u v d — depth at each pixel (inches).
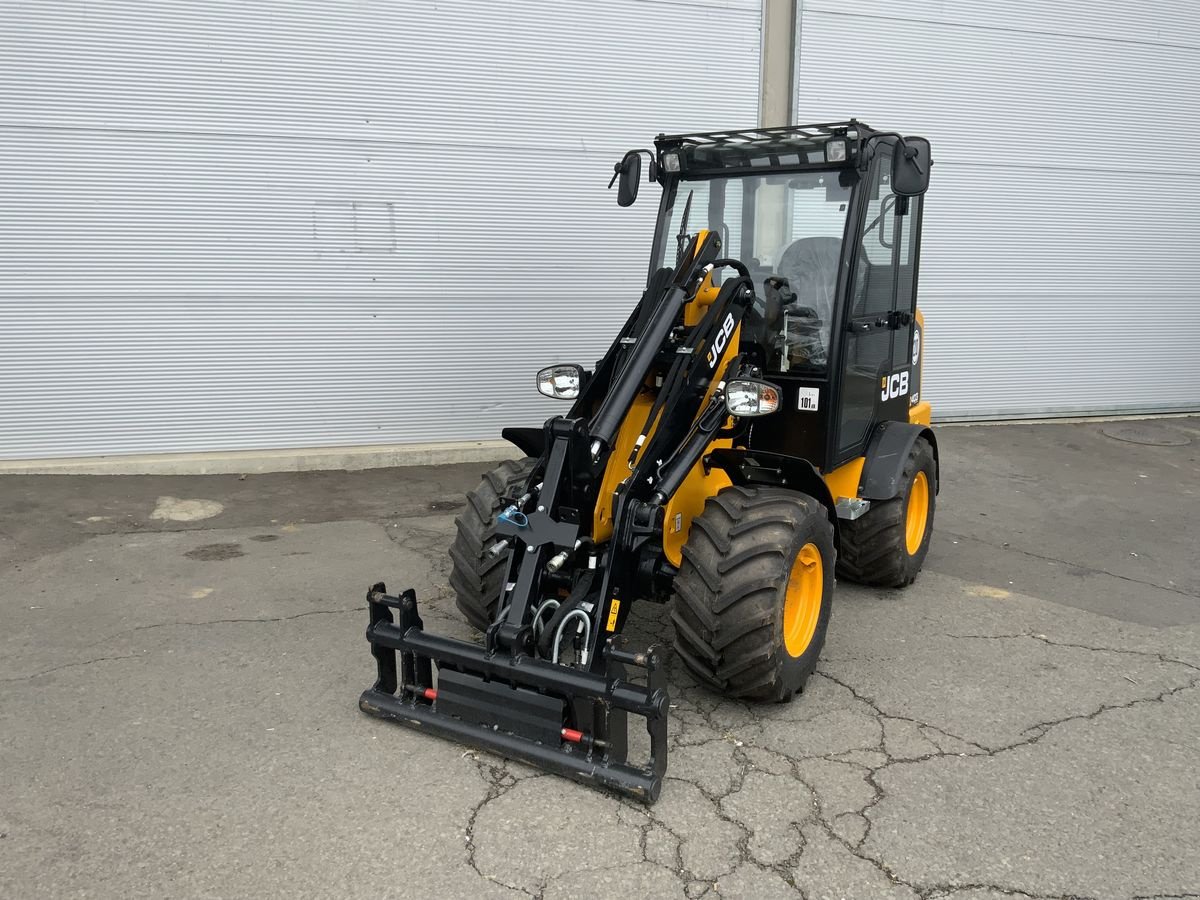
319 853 109.8
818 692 154.6
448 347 312.0
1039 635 181.5
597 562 142.4
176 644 169.0
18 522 239.1
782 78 339.9
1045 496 292.4
